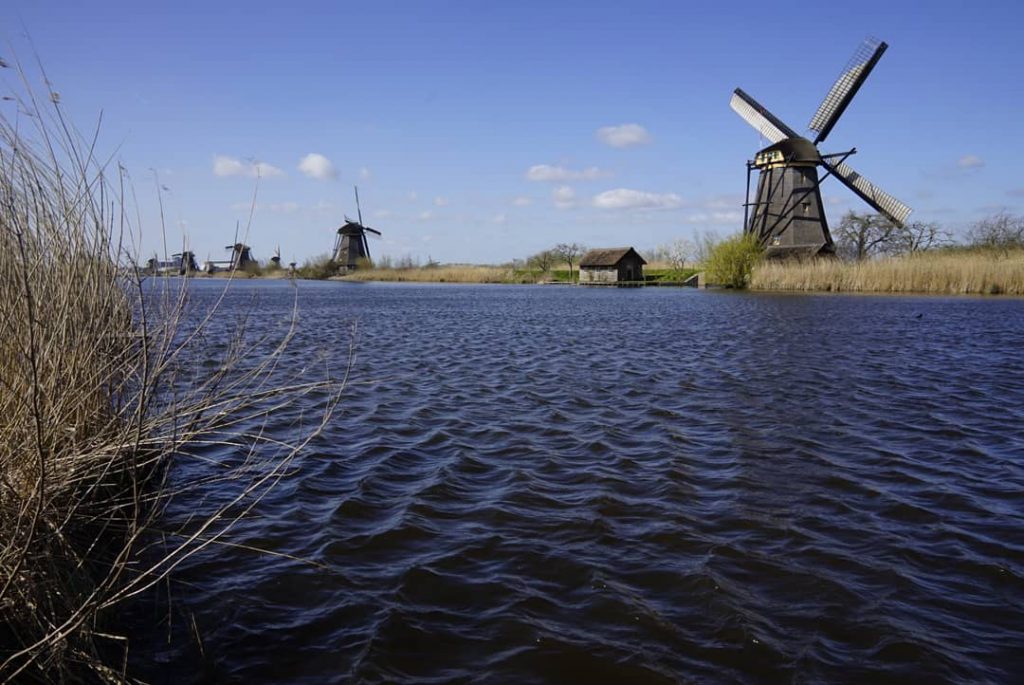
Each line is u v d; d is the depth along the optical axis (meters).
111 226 5.09
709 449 8.37
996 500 6.65
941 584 4.98
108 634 3.97
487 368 15.02
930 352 17.30
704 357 16.61
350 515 6.27
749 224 57.53
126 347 5.65
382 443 8.69
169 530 5.81
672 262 89.75
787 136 54.09
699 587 4.91
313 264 90.00
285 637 4.29
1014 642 4.25
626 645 4.20
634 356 16.92
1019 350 17.61
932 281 43.09
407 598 4.77
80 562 4.22
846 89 52.03
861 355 16.80
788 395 11.70
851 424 9.61
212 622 4.44
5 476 3.87
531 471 7.55
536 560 5.37
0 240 4.18
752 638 4.27
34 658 3.42
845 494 6.82
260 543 5.66
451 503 6.59
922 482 7.16
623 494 6.81
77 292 4.88
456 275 86.88
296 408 10.68
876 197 52.38
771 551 5.52
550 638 4.27
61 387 4.45
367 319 28.89
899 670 3.96
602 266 74.88
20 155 4.31
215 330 21.66
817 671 3.94
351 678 3.87
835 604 4.68
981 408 10.68
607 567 5.23
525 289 67.25
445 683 3.84
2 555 3.62
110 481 5.55
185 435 5.53
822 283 47.69
